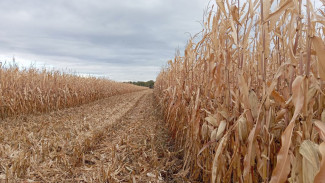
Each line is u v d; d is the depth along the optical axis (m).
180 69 4.00
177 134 3.73
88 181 2.63
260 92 1.69
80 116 7.05
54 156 3.25
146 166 3.02
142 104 12.83
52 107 8.37
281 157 0.99
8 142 3.78
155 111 8.84
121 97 19.33
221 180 2.02
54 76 9.20
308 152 0.94
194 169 2.57
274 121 1.39
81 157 3.30
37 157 3.15
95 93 14.74
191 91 2.89
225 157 1.81
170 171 2.91
